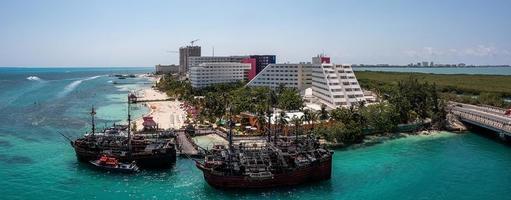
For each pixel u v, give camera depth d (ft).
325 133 513.45
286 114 592.19
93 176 400.06
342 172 423.64
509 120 592.60
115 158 424.46
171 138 533.96
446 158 479.82
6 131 603.67
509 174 420.77
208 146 505.25
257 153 397.39
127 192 359.05
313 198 352.49
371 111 583.17
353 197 355.77
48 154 477.36
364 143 545.44
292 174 378.94
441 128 640.58
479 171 430.61
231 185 367.66
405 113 631.15
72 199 339.16
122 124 653.30
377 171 427.33
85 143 447.42
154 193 357.61
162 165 428.97
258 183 369.30
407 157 482.28
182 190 366.43
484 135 609.01
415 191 371.35
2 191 354.33
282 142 445.78
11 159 453.99
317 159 393.09
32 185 371.97
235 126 599.98
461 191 371.97
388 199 352.08
